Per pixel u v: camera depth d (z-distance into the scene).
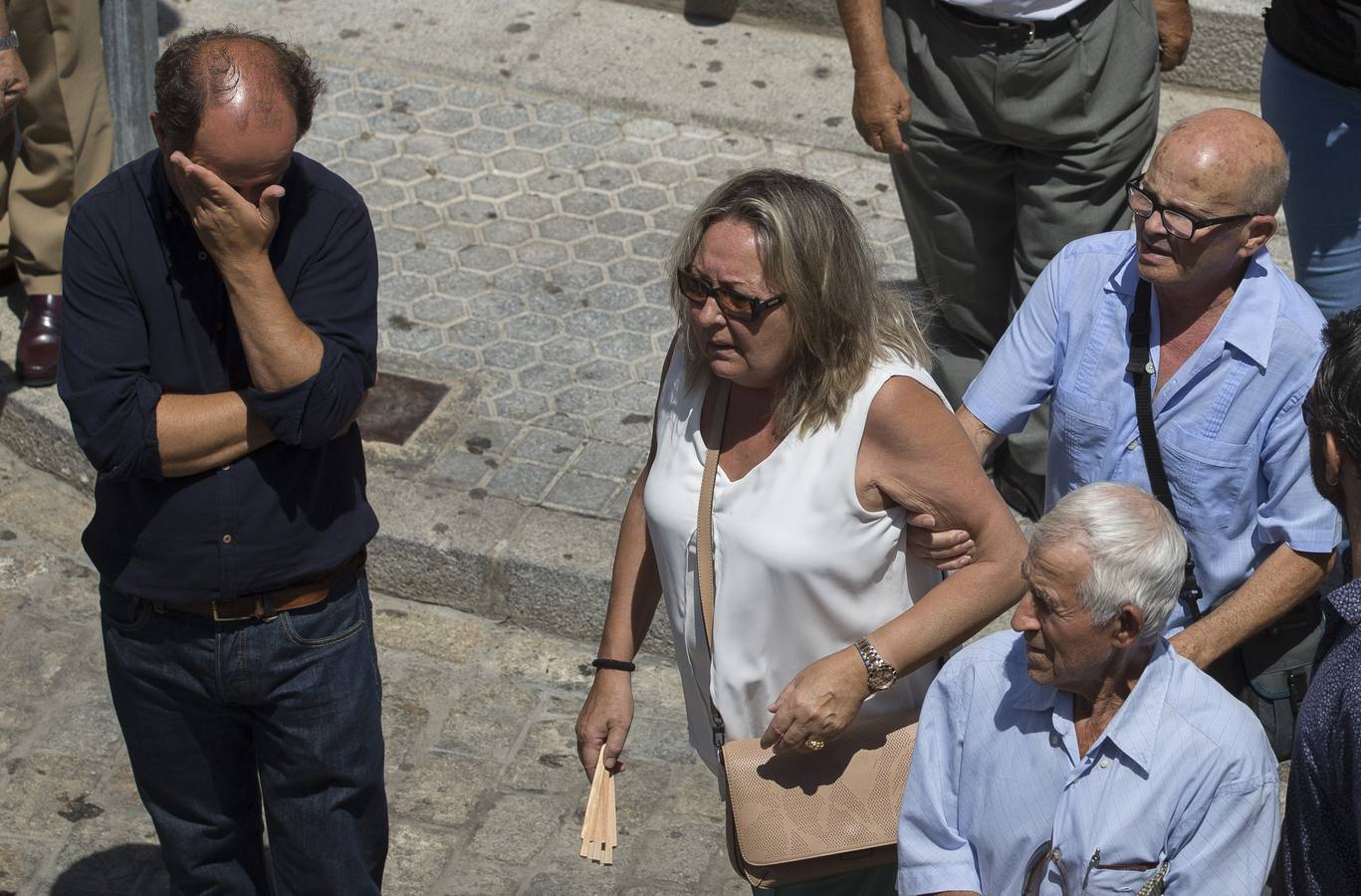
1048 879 5.55
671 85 14.77
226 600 6.57
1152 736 5.38
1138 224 6.81
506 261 12.77
